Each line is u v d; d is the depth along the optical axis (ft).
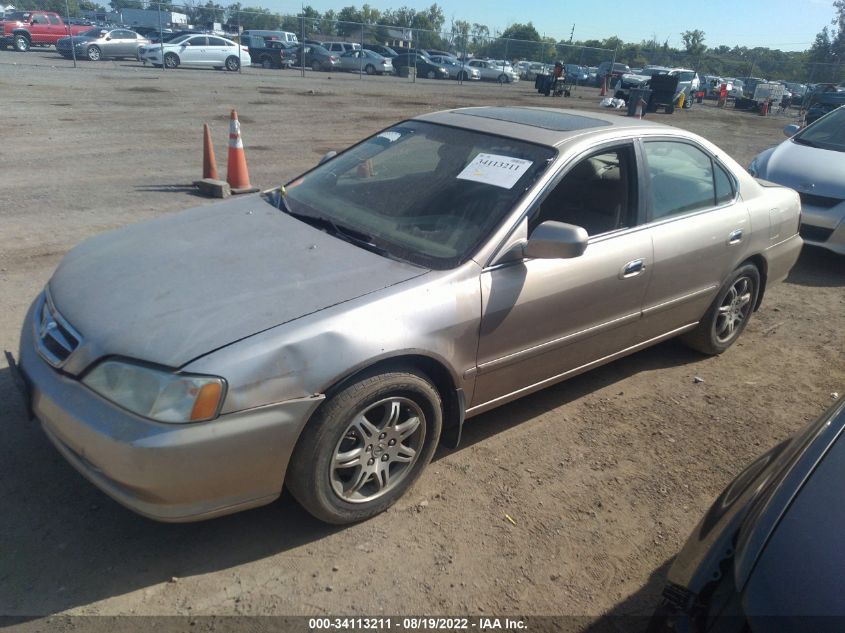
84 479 10.05
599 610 8.68
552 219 11.24
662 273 12.96
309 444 8.59
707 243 13.82
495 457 11.62
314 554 9.11
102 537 9.07
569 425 12.84
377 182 12.15
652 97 81.51
